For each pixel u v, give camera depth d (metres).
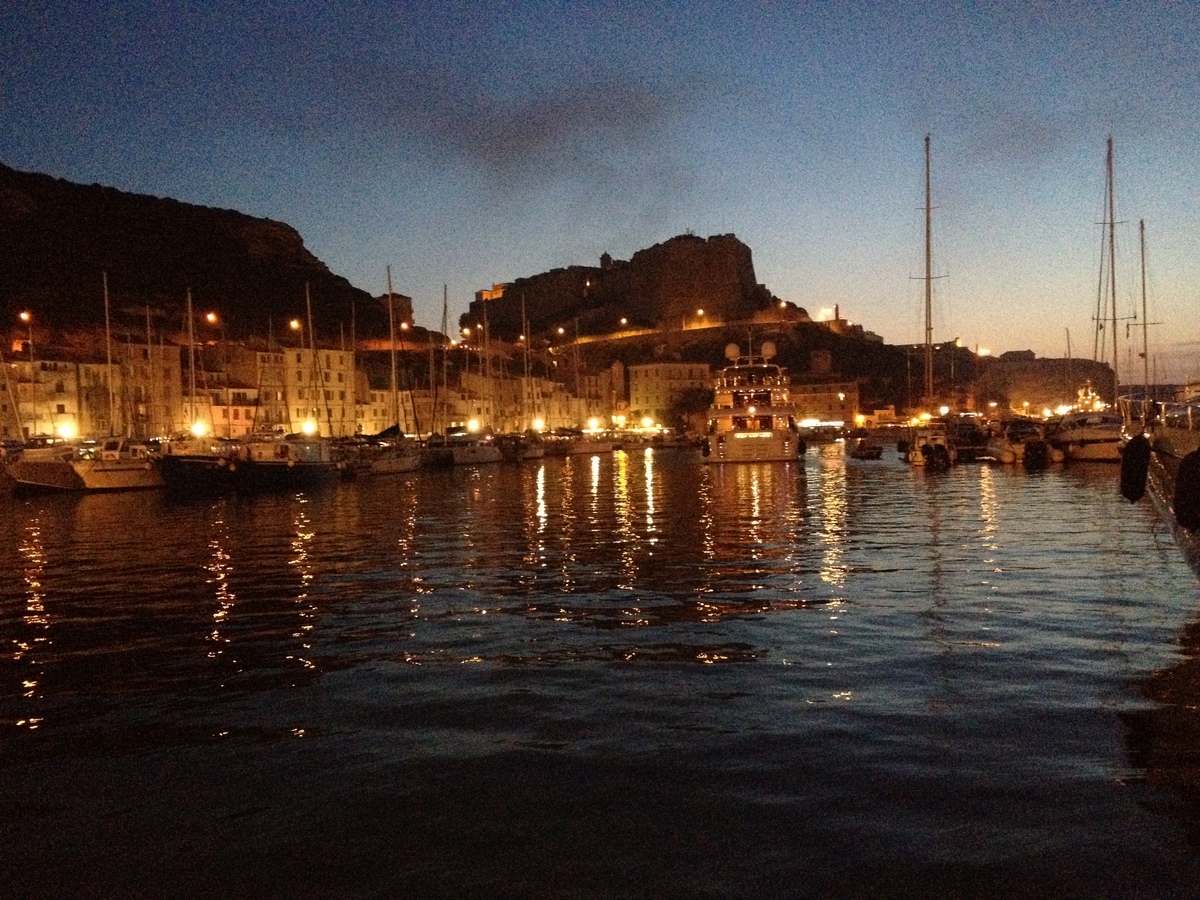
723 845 7.11
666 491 47.97
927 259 63.75
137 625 15.74
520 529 30.02
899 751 8.90
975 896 6.32
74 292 157.00
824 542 24.61
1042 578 18.08
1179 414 27.95
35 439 79.81
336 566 22.16
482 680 11.76
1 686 12.07
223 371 126.44
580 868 6.84
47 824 7.83
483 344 184.00
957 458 71.19
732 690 11.04
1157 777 8.17
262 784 8.56
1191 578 17.80
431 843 7.30
